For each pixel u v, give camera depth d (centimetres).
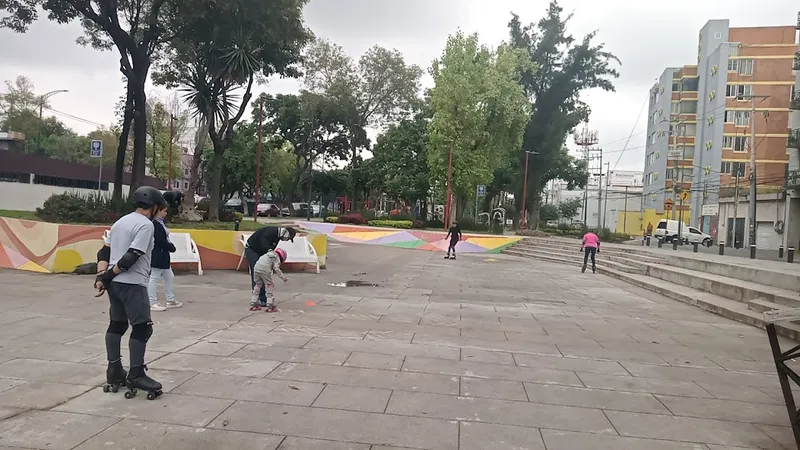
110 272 420
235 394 443
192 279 1120
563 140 4366
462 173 3372
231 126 1944
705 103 5447
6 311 732
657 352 663
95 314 728
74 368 494
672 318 930
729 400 483
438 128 3412
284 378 491
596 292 1259
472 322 803
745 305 1000
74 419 380
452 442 367
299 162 5131
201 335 641
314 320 760
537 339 706
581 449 364
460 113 3316
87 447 336
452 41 3328
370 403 436
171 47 1922
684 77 5841
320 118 4634
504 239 2723
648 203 6638
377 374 515
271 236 840
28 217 1511
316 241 1465
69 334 617
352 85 4256
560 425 407
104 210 1532
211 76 1822
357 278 1303
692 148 5828
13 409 395
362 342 640
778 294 941
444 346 640
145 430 366
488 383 503
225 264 1286
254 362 537
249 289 1015
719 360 634
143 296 433
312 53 4156
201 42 1809
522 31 4375
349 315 810
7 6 1652
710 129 5281
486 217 4788
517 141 3562
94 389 443
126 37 1702
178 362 527
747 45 5044
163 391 444
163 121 4497
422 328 739
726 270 1288
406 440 367
